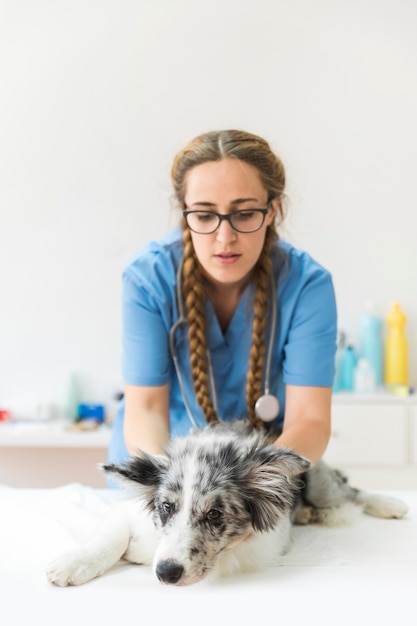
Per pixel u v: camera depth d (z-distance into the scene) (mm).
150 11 3242
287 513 1360
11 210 3293
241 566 1247
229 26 3242
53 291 3312
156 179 3277
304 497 1562
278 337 1658
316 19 3240
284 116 3268
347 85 3260
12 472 3287
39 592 1112
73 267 3311
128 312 1667
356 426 2973
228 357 1729
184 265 1632
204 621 1006
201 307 1637
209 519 1216
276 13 3238
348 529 1514
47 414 3262
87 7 3240
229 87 3256
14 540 1367
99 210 3291
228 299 1696
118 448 1912
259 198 1489
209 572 1185
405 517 1608
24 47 3252
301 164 3287
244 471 1263
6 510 1532
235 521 1236
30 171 3281
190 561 1146
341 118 3271
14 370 3320
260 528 1260
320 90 3262
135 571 1237
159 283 1656
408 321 3322
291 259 1681
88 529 1438
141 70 3252
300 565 1267
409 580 1174
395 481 2986
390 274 3318
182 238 1681
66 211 3293
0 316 3316
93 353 3322
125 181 3281
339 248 3309
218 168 1443
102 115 3264
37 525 1431
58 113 3266
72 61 3254
